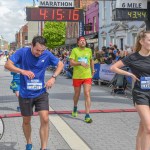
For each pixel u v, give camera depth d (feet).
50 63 17.95
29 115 17.81
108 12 100.58
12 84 28.37
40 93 17.57
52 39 182.39
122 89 42.96
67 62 76.84
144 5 45.57
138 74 15.67
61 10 51.49
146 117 15.06
